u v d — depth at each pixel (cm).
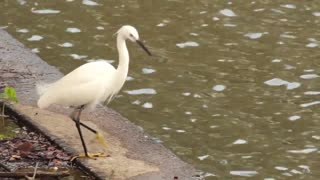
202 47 1680
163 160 1113
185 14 1853
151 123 1362
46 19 1817
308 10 1889
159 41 1706
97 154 1112
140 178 1057
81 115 1241
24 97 1287
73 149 1134
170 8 1891
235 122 1370
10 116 1250
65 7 1891
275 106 1431
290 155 1261
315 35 1750
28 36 1722
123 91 1480
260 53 1656
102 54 1641
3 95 1255
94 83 1095
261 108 1423
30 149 1127
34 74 1377
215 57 1633
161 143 1277
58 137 1162
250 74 1559
